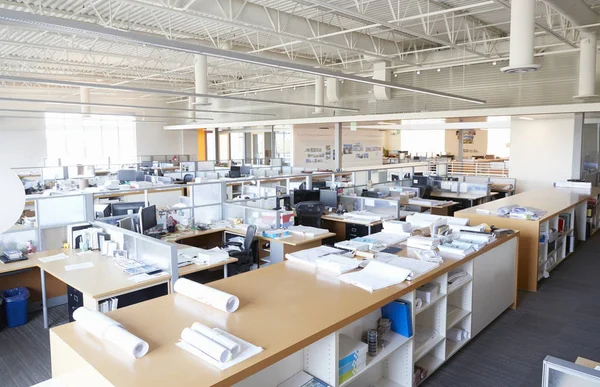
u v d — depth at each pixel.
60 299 4.99
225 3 7.02
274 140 17.67
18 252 4.37
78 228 4.70
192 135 20.30
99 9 7.11
